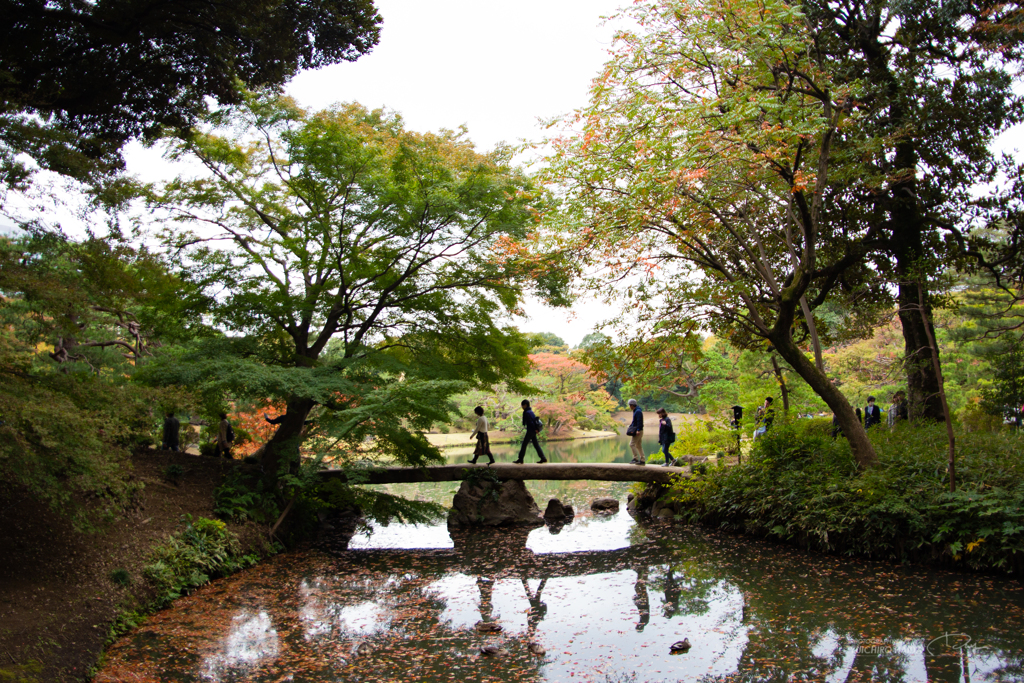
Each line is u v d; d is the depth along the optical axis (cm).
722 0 844
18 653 567
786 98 940
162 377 1089
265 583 926
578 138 943
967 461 934
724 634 667
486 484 1409
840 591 787
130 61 885
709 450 1431
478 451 1444
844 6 1241
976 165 1199
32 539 761
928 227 1251
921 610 704
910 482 937
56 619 651
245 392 1123
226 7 828
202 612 785
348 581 942
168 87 962
